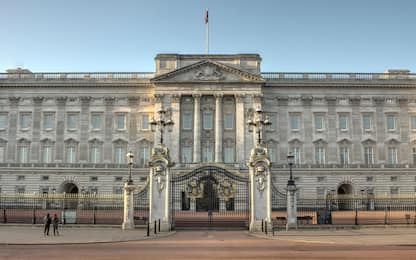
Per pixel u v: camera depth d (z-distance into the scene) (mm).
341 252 24219
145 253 23656
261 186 38031
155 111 77312
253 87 77688
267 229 36938
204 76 77938
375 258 21797
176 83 77688
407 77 81125
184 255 22859
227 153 77688
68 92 81312
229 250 25031
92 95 81188
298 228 39219
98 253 23688
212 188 44938
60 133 80500
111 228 39500
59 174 78938
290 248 26109
